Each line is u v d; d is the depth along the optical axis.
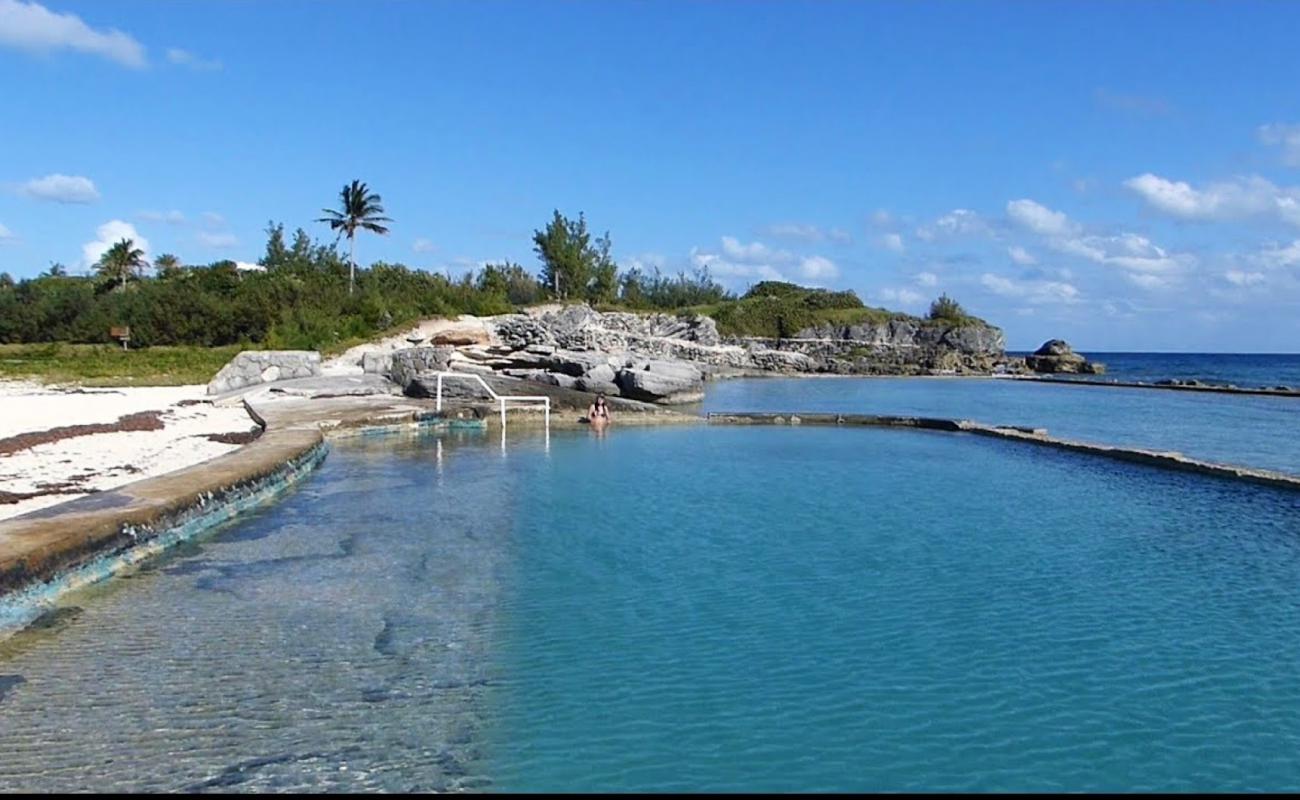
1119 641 10.27
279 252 89.12
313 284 66.88
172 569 12.98
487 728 7.92
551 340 52.81
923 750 7.62
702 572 13.01
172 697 8.42
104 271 84.56
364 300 62.62
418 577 12.64
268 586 12.12
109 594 11.70
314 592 11.85
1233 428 38.50
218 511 16.17
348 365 46.88
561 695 8.63
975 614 11.20
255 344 58.59
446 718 8.11
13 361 50.38
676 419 36.88
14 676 8.89
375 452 26.69
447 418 33.91
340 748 7.49
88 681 8.77
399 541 14.86
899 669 9.37
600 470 23.38
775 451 27.92
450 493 19.56
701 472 23.16
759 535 15.51
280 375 41.38
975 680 9.11
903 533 15.80
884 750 7.61
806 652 9.82
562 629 10.49
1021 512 17.92
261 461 19.48
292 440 23.75
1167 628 10.73
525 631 10.41
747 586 12.31
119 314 62.16
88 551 12.15
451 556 13.86
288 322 57.88
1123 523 16.89
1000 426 35.25
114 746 7.43
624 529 15.94
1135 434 35.94
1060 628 10.70
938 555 14.17
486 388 38.47
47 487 16.39
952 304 112.31
